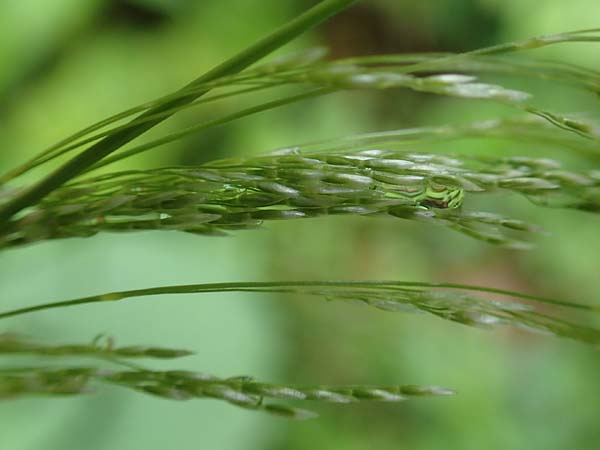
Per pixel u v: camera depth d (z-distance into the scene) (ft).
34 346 0.31
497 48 0.34
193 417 0.92
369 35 1.93
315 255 1.40
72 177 0.35
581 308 0.34
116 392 0.90
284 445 1.12
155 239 1.09
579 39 0.34
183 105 0.35
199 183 0.34
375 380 1.31
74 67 1.51
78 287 0.98
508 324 0.34
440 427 1.26
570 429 1.31
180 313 1.01
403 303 0.34
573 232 1.50
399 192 0.36
